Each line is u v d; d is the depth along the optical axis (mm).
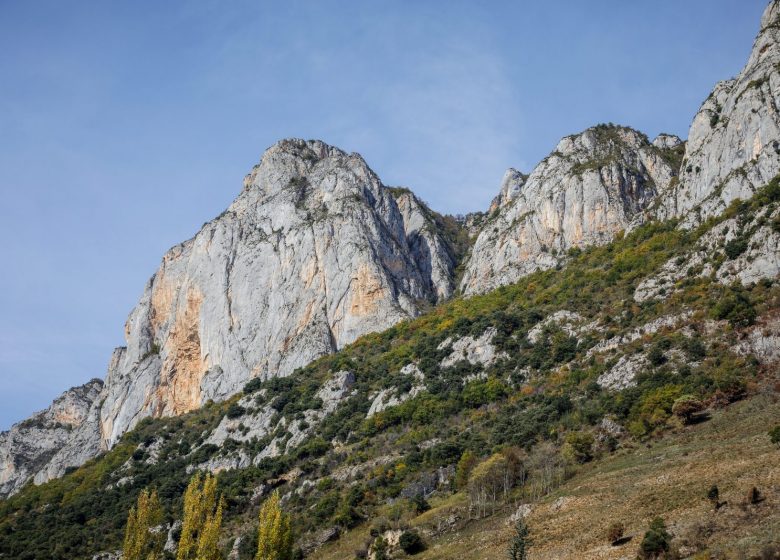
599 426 128750
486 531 106625
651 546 77562
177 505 155500
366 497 133625
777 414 109875
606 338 154000
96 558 142750
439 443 143625
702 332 138625
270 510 103875
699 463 100625
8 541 157750
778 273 141125
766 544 71375
